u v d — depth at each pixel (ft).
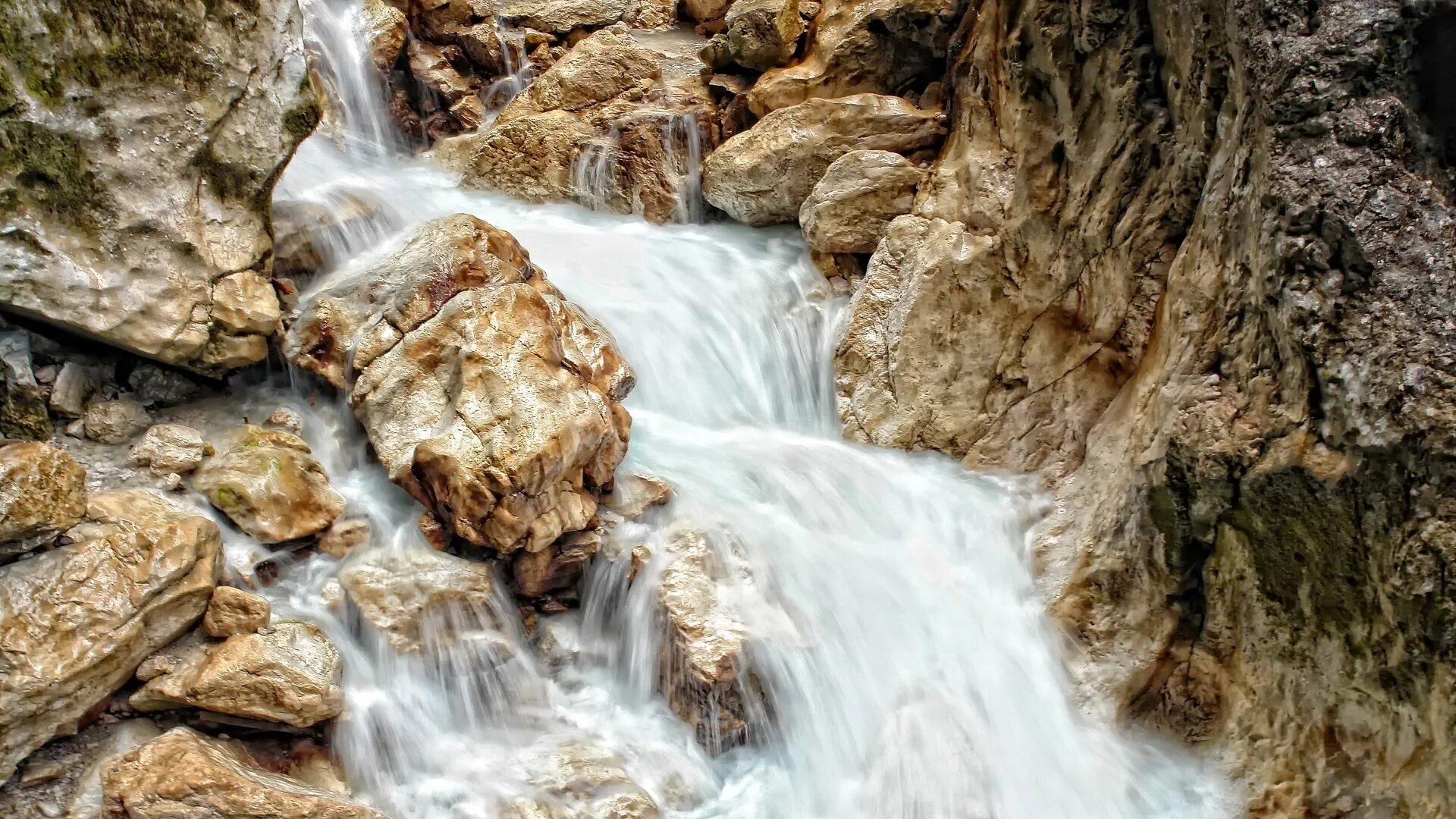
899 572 18.02
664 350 22.26
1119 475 16.62
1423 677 12.00
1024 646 16.94
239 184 17.17
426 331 17.38
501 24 37.76
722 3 36.94
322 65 32.48
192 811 11.77
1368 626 12.75
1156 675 15.98
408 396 16.92
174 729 12.87
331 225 20.06
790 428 22.85
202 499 15.31
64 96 14.78
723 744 15.80
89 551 13.05
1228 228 14.71
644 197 28.68
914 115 24.70
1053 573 17.48
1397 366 11.84
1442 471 11.45
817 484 19.48
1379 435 11.91
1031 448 19.70
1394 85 12.70
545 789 14.44
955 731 15.76
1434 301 11.85
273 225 18.81
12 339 15.16
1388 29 12.60
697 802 15.20
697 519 17.89
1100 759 15.64
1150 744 15.87
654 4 38.86
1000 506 19.06
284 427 16.92
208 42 16.38
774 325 23.59
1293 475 13.23
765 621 16.35
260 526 15.21
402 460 16.38
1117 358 18.62
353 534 16.03
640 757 15.49
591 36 33.83
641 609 16.76
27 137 14.44
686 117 29.27
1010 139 20.39
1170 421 15.02
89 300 15.08
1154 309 17.80
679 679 15.93
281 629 14.10
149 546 13.46
